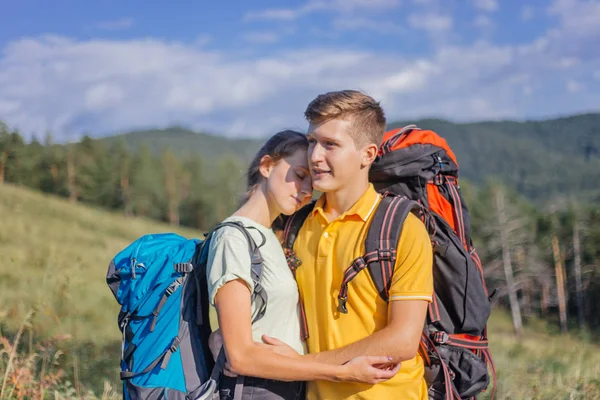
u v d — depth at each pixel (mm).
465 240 3160
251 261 2799
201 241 3016
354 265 2773
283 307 2896
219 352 2848
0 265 15688
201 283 2883
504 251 48625
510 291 47438
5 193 41250
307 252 2986
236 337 2697
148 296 2846
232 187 90062
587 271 55281
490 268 50125
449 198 3156
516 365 9133
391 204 2826
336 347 2822
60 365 6891
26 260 17344
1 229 25812
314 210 3021
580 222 56719
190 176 92062
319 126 2848
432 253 2852
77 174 80750
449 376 2920
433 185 3141
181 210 91500
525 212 63375
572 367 8305
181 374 2775
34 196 43688
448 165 3195
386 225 2768
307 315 2947
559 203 60438
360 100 2832
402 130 3199
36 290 11242
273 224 3227
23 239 25141
